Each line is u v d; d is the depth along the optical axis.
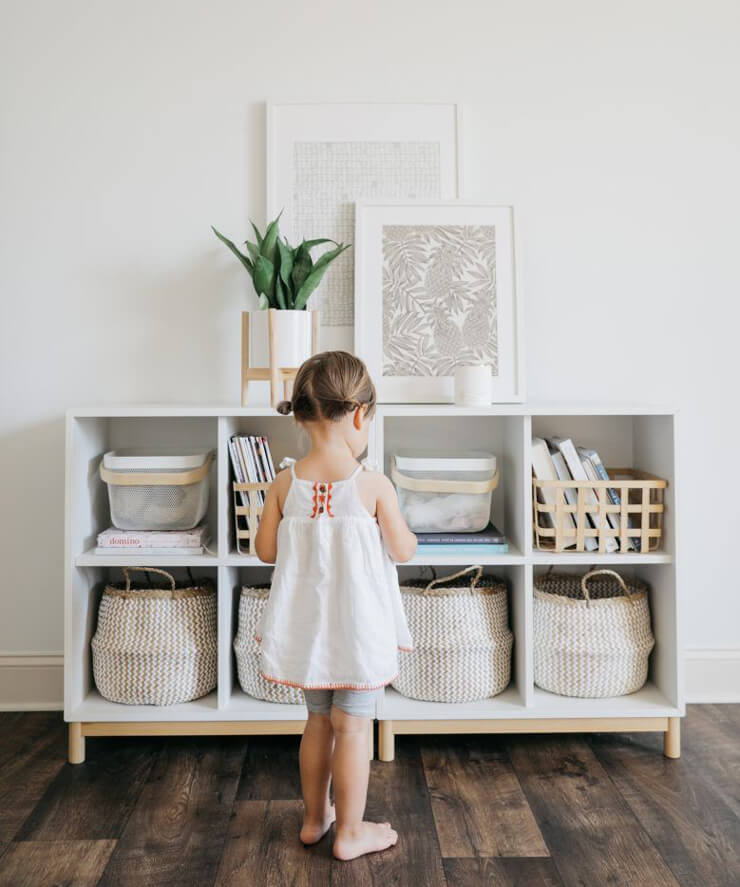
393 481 2.04
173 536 1.98
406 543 1.60
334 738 1.60
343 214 2.22
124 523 2.01
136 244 2.23
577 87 2.24
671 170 2.25
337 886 1.44
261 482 1.98
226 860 1.51
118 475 1.97
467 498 2.02
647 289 2.26
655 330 2.27
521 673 2.01
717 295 2.26
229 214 2.22
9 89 2.21
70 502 1.93
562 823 1.64
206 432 2.26
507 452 2.18
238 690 2.07
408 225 2.21
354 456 1.60
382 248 2.20
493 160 2.24
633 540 2.04
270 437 2.24
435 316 2.20
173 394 2.24
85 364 2.24
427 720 1.94
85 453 2.03
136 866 1.49
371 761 1.93
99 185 2.22
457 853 1.54
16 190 2.21
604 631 1.99
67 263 2.22
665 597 2.02
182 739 2.06
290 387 2.09
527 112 2.24
